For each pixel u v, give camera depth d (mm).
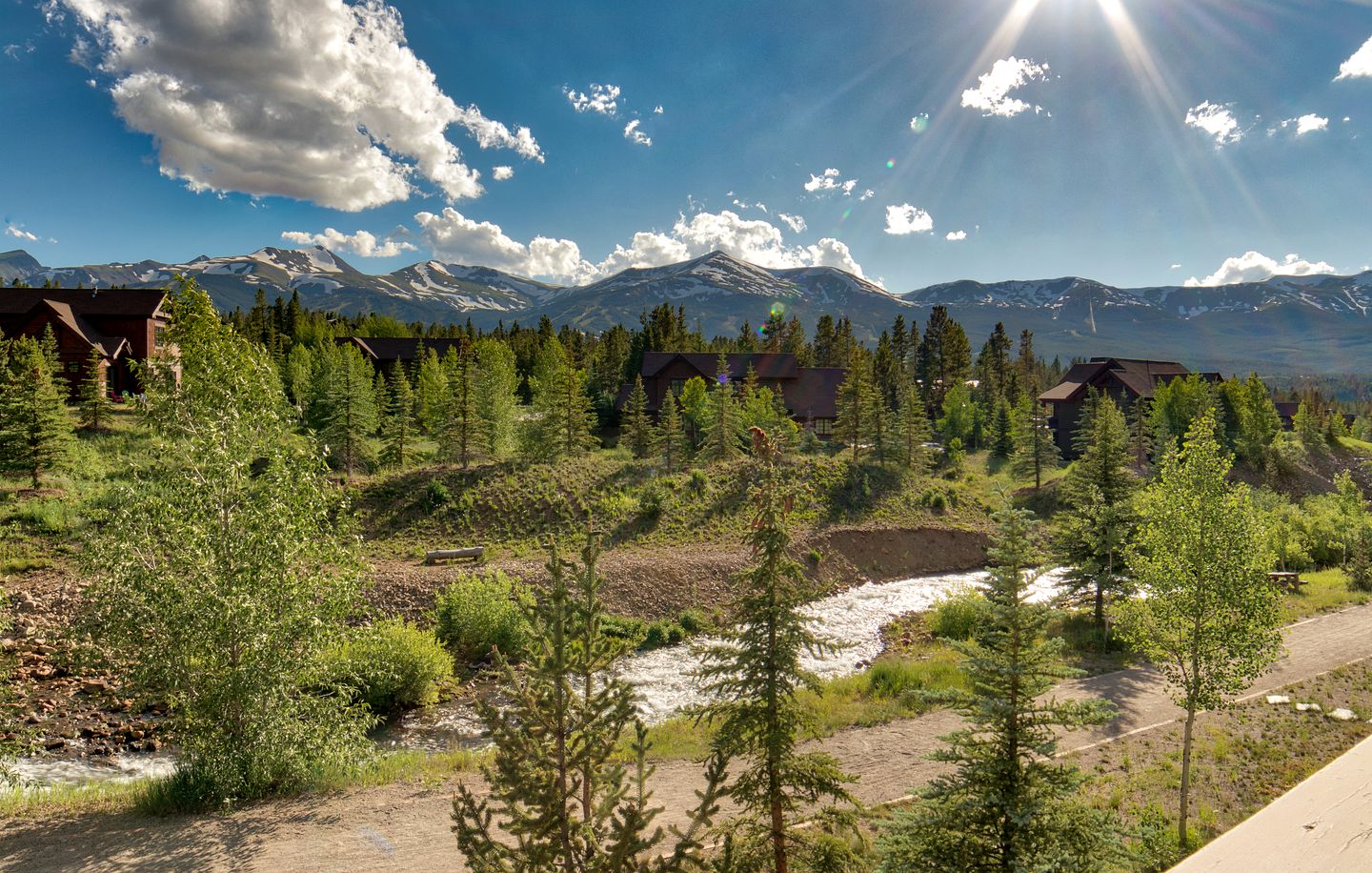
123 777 18594
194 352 15336
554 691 7645
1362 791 2354
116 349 57188
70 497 34375
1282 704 21844
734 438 55500
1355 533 42219
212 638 14500
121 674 15094
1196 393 64312
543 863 7223
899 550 44406
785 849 11031
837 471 51875
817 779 11008
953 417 81438
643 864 7777
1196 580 16156
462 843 7543
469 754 18250
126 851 12789
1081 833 10211
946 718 20672
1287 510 47312
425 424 61469
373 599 29641
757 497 11766
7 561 28812
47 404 36312
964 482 56750
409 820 14266
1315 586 36375
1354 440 80062
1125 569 28078
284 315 119688
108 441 42750
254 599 14641
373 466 46031
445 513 39312
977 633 11391
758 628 11414
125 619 14227
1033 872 9531
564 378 51469
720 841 12977
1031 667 10703
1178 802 16734
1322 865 1934
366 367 62250
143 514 14398
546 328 114250
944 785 10992
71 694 22688
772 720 11086
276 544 14914
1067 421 77812
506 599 29422
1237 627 15664
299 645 15469
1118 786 17188
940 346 119375
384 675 22859
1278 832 2146
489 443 49375
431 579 31469
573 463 48312
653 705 24172
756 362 81062
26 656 24094
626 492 44375
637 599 33281
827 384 81500
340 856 12875
